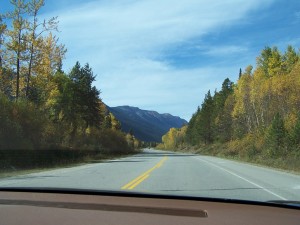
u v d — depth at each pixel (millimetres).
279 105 60750
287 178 21047
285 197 12953
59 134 43500
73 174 22406
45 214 4590
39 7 38281
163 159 49969
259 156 45062
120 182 17281
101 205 5109
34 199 5570
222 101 108500
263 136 54500
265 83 63812
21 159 31688
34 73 40375
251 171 26734
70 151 42812
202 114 121812
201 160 45969
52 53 41062
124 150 93500
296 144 39406
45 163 34281
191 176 21062
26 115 35469
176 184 16594
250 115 73125
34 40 38875
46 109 45750
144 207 5016
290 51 70625
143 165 33219
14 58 38719
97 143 66500
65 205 5098
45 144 38719
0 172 24891
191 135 146625
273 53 69750
